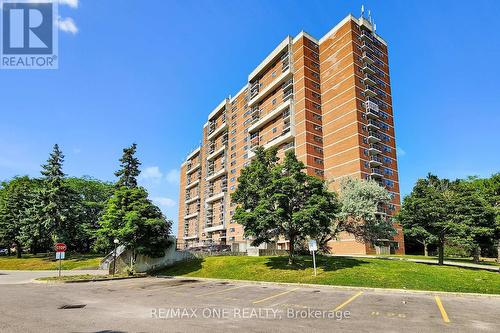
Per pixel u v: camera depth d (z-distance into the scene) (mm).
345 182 39094
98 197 65875
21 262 44125
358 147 57719
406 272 22844
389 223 36375
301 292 17516
